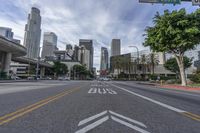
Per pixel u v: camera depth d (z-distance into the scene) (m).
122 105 9.24
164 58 111.81
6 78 51.75
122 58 108.31
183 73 32.88
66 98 11.63
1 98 11.21
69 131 4.83
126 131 4.89
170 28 28.91
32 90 17.61
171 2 15.92
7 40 49.41
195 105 10.02
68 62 174.12
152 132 4.86
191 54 95.38
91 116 6.60
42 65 111.19
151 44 33.88
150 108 8.56
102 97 12.61
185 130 5.10
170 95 15.84
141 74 110.31
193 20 29.42
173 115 7.11
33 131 4.80
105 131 4.86
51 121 5.83
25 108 7.94
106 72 170.38
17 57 80.12
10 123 5.55
